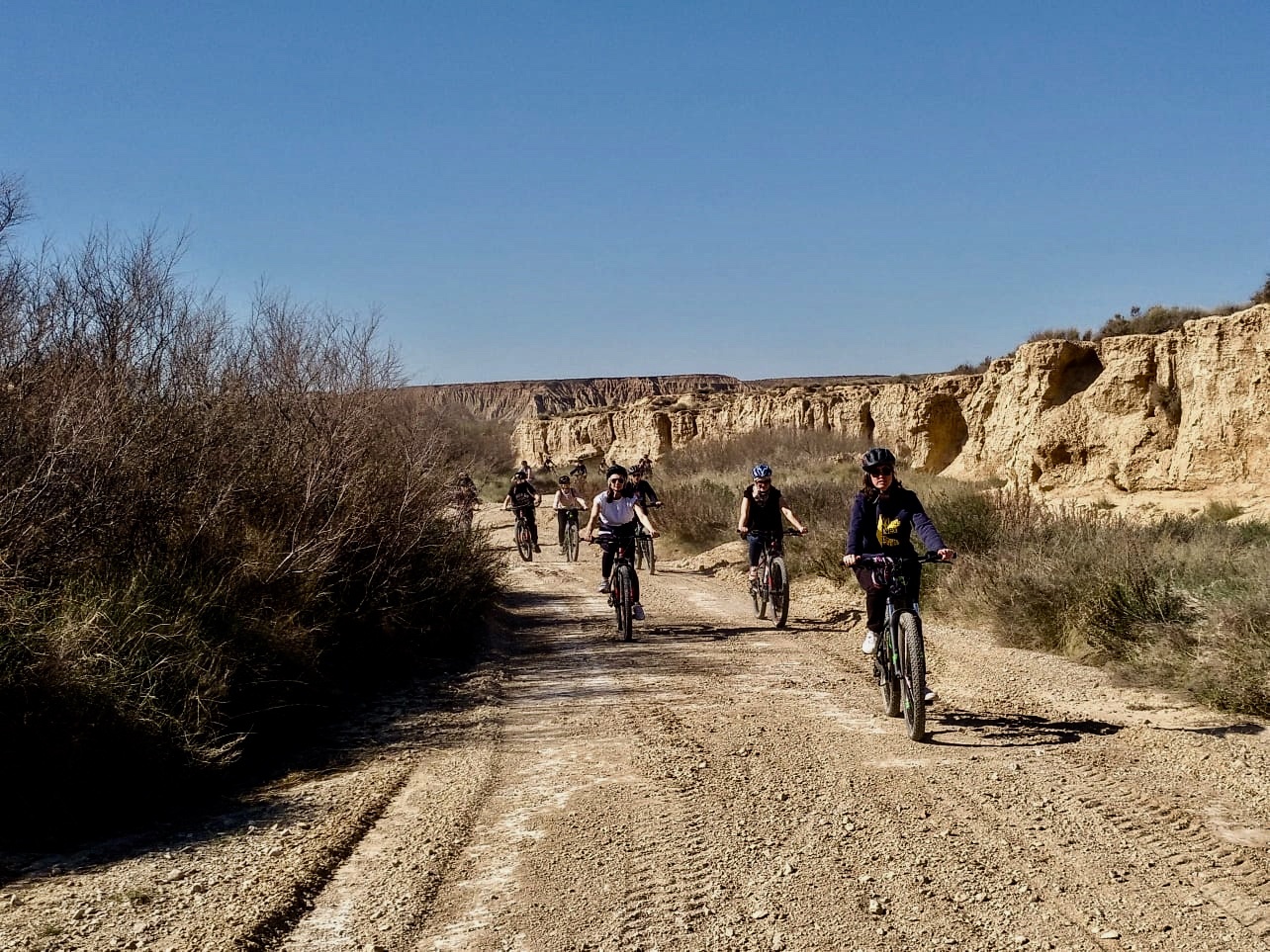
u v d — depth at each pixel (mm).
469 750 7598
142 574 8031
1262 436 23016
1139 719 7637
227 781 7109
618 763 6973
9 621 6383
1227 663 8000
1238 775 6113
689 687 9391
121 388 8617
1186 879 4668
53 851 5641
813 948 4168
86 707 6238
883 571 7617
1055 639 10609
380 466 11789
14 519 7098
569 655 11484
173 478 8906
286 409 11242
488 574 13836
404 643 11070
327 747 7988
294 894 4895
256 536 9625
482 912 4645
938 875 4828
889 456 7629
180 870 5254
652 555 19609
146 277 10445
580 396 193375
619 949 4219
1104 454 27734
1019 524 14273
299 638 8836
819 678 9539
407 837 5723
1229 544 12375
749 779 6449
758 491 13469
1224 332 23906
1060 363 30031
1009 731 7426
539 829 5719
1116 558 11039
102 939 4406
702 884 4844
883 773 6469
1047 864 4902
